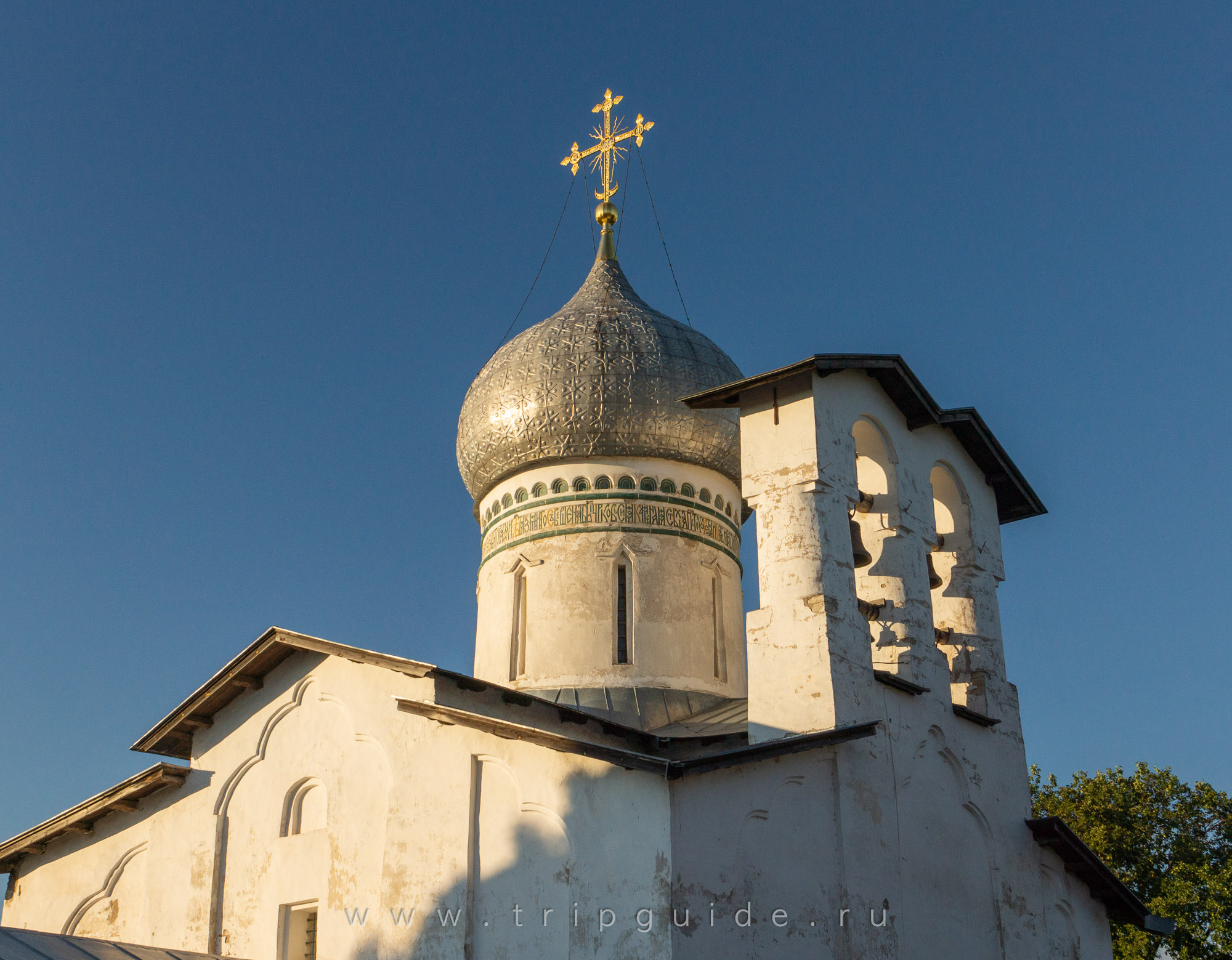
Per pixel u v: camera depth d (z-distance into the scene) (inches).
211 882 757.3
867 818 677.3
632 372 953.5
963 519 895.1
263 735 776.3
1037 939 813.2
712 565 950.4
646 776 598.2
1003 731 857.5
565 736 706.8
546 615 913.5
